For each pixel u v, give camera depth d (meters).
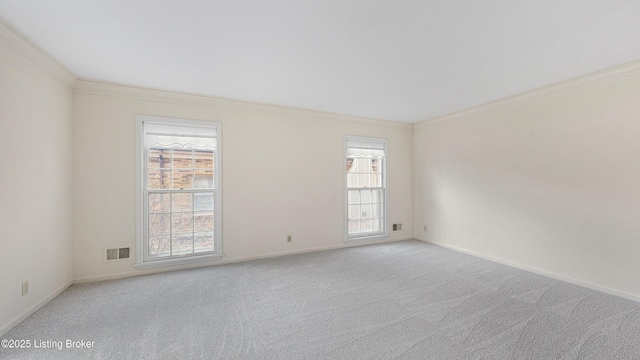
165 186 3.55
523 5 1.76
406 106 4.17
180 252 3.62
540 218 3.40
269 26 2.01
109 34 2.12
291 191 4.27
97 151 3.15
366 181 5.05
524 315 2.36
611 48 2.34
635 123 2.64
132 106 3.31
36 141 2.39
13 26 1.98
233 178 3.86
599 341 1.97
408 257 4.12
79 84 3.02
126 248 3.28
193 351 1.85
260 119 4.04
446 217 4.72
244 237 3.93
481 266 3.70
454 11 1.83
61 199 2.80
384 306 2.53
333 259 4.01
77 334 2.04
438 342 1.97
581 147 3.02
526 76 2.97
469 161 4.32
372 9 1.81
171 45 2.29
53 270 2.66
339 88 3.36
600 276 2.88
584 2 1.73
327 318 2.31
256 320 2.27
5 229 2.03
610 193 2.81
